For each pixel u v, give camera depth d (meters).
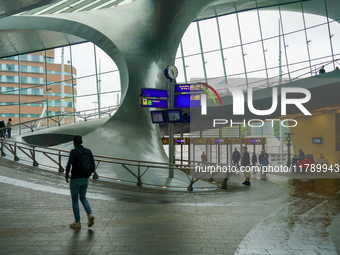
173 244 4.87
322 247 4.95
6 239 4.82
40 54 26.62
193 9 18.48
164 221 6.27
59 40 25.09
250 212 7.49
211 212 7.31
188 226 5.97
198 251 4.59
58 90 26.81
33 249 4.44
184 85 13.93
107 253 4.38
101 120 20.41
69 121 26.53
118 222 6.04
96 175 11.20
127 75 17.61
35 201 7.31
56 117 26.34
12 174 10.06
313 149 26.86
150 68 17.88
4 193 7.89
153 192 9.70
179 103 13.92
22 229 5.34
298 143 27.91
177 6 17.52
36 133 19.22
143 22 18.50
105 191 9.12
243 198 9.71
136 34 18.28
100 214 6.61
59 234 5.16
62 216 6.22
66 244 4.70
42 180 9.59
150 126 17.25
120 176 12.03
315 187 13.12
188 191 10.72
